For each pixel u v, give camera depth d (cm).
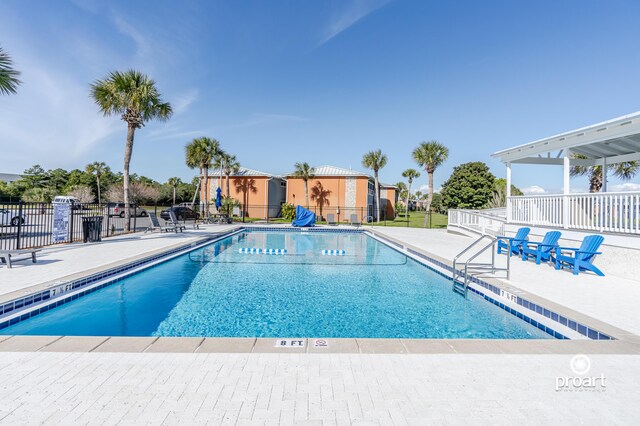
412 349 315
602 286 593
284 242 1492
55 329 457
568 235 894
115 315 517
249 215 3077
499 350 315
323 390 242
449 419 209
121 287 675
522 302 508
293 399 229
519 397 237
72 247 1016
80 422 200
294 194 3075
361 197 2994
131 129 1452
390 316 527
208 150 2747
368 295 643
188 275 791
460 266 790
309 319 512
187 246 1111
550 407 225
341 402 227
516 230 1169
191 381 251
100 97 1391
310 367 277
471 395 238
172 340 325
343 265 939
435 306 577
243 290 671
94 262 750
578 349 320
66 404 219
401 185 6606
